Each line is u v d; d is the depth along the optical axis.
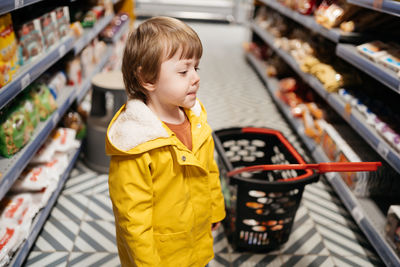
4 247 1.53
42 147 2.18
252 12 6.16
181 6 9.44
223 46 7.16
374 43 2.24
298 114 3.33
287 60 3.81
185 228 1.16
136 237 1.02
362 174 2.14
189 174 1.12
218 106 4.13
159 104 1.05
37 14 2.10
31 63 1.82
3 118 1.59
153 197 1.09
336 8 2.70
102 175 2.66
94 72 3.40
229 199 1.97
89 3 3.81
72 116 2.72
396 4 1.77
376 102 2.28
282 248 2.04
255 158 2.31
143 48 0.94
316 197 2.55
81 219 2.21
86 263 1.88
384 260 1.77
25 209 1.80
